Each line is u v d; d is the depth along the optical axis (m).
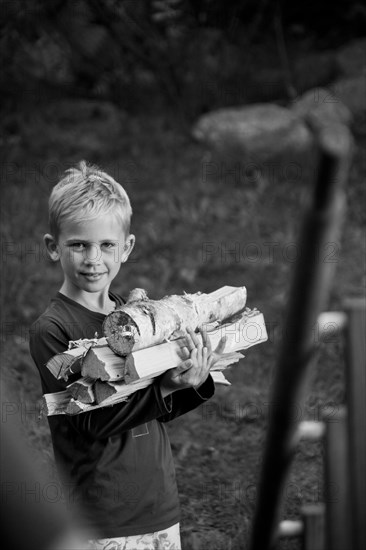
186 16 11.38
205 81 11.26
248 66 11.54
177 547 2.63
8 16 10.03
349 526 1.94
